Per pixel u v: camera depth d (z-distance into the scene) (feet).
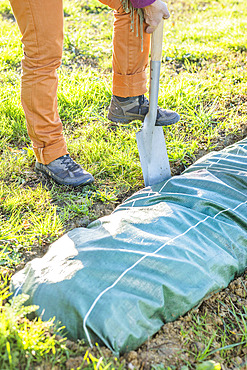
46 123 7.86
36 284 5.55
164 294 5.37
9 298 5.61
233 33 16.98
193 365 5.02
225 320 5.81
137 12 6.98
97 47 15.90
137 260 5.63
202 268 5.80
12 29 16.84
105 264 5.57
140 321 5.06
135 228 6.32
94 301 5.08
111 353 4.79
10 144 9.93
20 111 10.85
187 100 11.64
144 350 5.08
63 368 4.67
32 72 7.26
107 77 13.33
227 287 6.25
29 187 8.23
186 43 16.37
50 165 8.30
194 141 9.84
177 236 6.18
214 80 12.75
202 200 7.02
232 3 25.08
